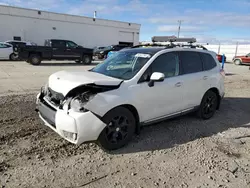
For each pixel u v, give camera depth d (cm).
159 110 384
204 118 487
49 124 328
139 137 383
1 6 2497
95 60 2295
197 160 313
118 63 404
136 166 293
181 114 434
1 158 298
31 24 2733
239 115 530
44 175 266
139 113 354
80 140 293
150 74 368
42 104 347
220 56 2327
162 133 405
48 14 2823
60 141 355
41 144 343
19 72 1141
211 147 355
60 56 1644
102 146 322
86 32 3189
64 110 299
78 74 357
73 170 279
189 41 521
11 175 263
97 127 299
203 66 478
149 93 360
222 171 288
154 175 274
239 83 1025
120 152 329
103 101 306
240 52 3606
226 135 406
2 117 450
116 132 330
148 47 450
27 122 429
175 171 284
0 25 2539
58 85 323
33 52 1525
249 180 270
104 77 342
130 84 341
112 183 256
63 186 247
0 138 356
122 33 3584
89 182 257
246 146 363
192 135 400
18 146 334
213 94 498
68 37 3045
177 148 347
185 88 422
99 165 292
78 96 298
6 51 1750
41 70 1257
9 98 601
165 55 402
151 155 323
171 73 407
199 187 254
